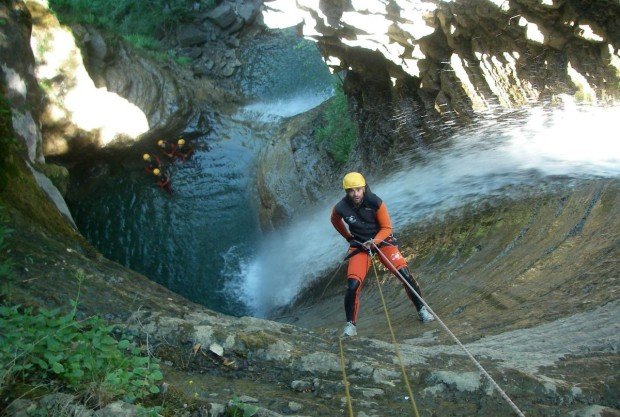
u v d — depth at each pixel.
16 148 8.41
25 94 9.65
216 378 4.39
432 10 12.15
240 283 18.44
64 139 19.31
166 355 4.59
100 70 21.31
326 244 15.24
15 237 6.36
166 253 20.17
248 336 4.78
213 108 24.33
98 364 3.88
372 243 6.33
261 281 17.92
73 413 3.35
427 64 13.35
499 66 12.35
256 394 4.12
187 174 22.41
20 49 9.75
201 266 19.56
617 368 4.48
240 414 3.65
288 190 18.52
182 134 23.23
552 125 11.62
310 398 4.13
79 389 3.62
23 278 5.60
